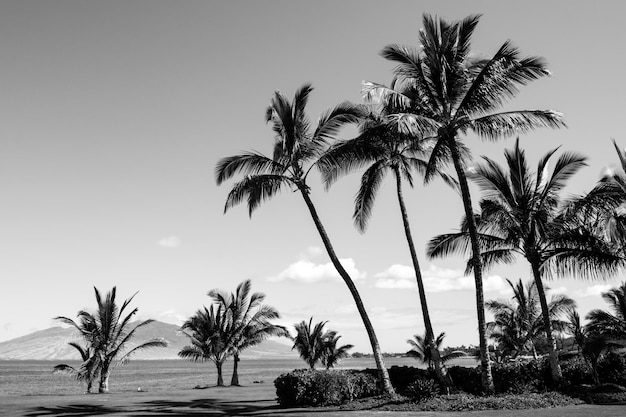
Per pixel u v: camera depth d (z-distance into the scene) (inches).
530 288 1473.9
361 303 812.6
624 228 854.5
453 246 986.1
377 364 794.8
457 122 781.9
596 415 559.2
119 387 1905.8
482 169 925.8
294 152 842.8
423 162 940.6
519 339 1472.7
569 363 956.6
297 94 840.3
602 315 1123.3
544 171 950.4
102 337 1353.3
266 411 725.9
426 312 844.6
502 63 732.0
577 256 889.5
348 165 857.5
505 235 947.3
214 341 1611.7
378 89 760.3
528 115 719.7
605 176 871.1
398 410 661.9
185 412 740.0
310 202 836.6
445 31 800.9
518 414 581.0
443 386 791.7
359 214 914.7
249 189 819.4
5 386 2127.2
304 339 1595.7
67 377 3272.6
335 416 611.5
